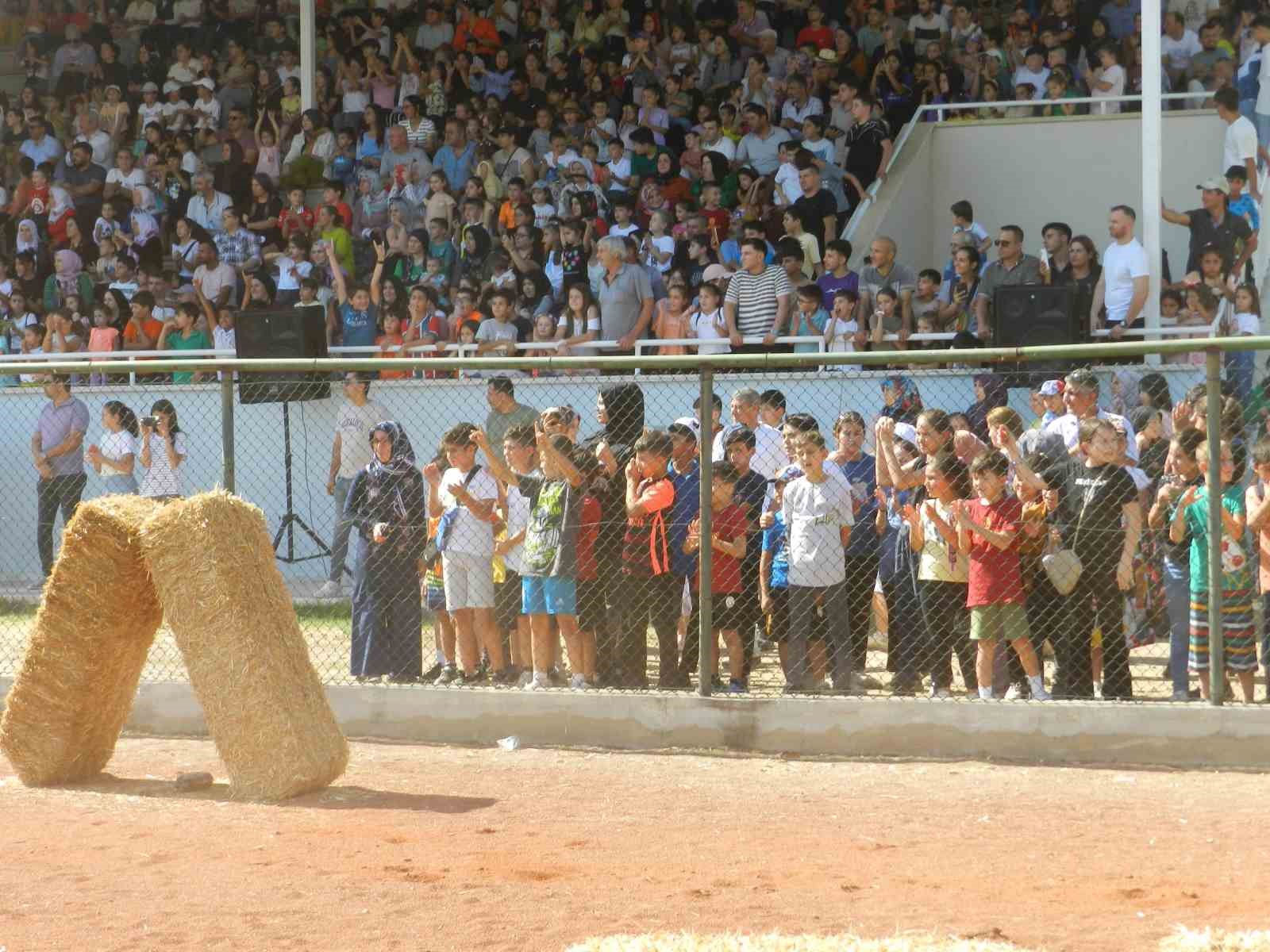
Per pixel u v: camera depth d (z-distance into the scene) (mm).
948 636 17750
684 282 28297
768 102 33906
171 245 36625
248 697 14891
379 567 19125
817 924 10688
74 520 15656
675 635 18266
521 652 19172
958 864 12219
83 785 15625
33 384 19984
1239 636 16438
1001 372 19109
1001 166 32500
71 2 42656
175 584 15102
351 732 17672
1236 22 33281
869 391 25047
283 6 40656
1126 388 22859
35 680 15609
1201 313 25844
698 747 16766
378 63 37219
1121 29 33812
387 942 10445
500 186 33656
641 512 17859
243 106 38844
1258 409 17422
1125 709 15758
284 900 11398
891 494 18750
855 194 32219
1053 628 17031
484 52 37688
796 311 27422
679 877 11898
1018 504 16922
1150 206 26375
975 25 34500
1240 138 28688
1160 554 18250
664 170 33188
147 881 11977
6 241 38156
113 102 39156
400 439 19312
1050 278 26688
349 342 31078
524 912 11062
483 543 18844
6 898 11555
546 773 15766
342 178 35375
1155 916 10797
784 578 18391
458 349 27906
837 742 16453
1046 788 14781
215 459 28609
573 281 30375
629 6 37688
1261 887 11477
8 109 41438
